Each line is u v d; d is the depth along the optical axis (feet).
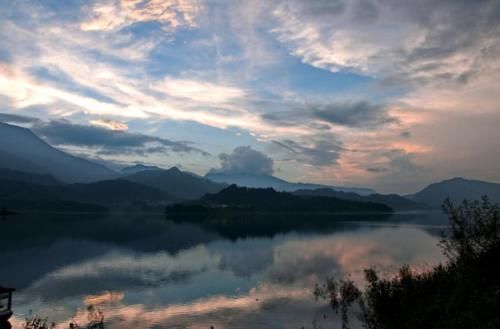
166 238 361.30
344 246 279.49
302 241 322.75
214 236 383.24
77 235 378.94
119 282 159.02
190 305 121.19
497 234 53.88
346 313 104.32
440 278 66.90
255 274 173.37
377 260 203.21
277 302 121.29
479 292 49.37
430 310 55.16
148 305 121.90
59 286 151.64
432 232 407.44
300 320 101.81
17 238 341.00
